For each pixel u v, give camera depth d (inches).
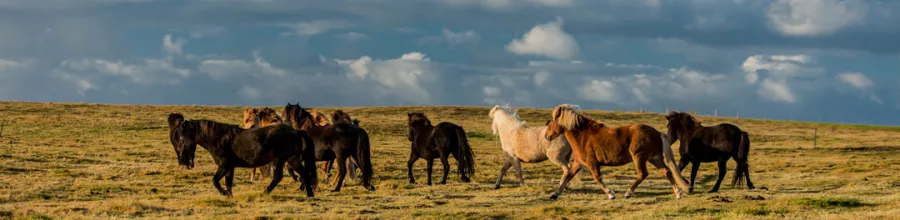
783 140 2689.5
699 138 828.0
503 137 847.7
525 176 1077.8
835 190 806.5
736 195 720.3
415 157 927.0
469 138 2420.0
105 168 1073.5
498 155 1674.5
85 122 2293.3
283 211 598.9
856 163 1477.6
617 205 641.6
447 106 3831.2
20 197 692.7
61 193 740.7
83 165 1121.4
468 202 684.1
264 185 858.8
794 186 915.4
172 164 1173.7
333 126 786.2
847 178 1059.9
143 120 2497.5
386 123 2696.9
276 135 681.0
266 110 901.2
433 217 568.4
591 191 800.3
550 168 1226.0
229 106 3469.5
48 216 544.4
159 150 1483.8
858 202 624.7
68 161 1175.6
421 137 909.8
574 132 689.0
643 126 667.4
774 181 1022.4
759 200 663.1
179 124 689.6
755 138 2726.4
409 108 3656.5
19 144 1518.2
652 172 1180.5
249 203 651.5
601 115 3740.2
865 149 2146.9
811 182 989.2
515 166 844.0
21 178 884.0
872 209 585.9
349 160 883.4
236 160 688.4
